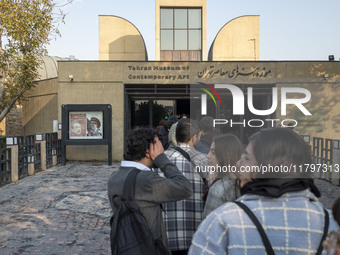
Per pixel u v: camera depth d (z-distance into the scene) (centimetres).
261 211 116
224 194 185
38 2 1393
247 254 111
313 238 112
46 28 1423
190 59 2484
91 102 1420
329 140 869
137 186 197
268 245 111
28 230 510
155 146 212
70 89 1418
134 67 1427
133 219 192
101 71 1421
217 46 2684
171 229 236
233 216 117
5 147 887
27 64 1434
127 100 1448
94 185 866
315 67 1404
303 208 116
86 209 631
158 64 1430
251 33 2697
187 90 1427
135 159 212
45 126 1762
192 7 2480
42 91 1772
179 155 241
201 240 119
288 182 118
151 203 200
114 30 2628
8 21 1334
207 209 192
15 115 2320
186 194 204
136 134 213
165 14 2489
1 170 859
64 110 1248
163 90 1516
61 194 754
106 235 494
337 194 707
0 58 1423
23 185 859
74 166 1244
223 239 116
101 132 1263
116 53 2623
